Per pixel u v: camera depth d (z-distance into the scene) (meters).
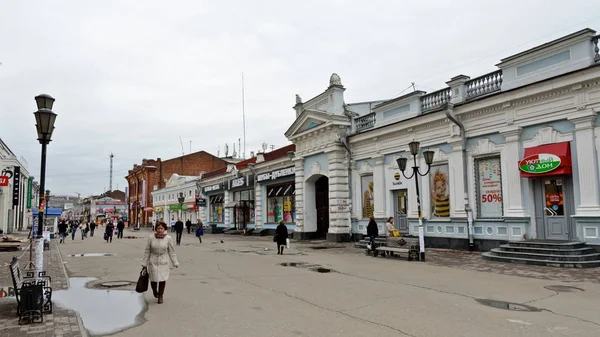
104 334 6.52
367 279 11.40
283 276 12.05
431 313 7.53
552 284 10.27
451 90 18.91
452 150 18.59
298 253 18.98
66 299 9.05
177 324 7.00
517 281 10.77
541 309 7.81
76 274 13.02
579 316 7.29
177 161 71.56
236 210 41.53
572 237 14.46
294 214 31.44
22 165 54.69
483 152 17.45
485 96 16.94
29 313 6.98
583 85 14.08
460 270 12.84
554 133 15.04
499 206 16.98
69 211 157.75
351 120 25.11
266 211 35.47
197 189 50.31
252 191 38.78
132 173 82.44
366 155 23.75
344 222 24.89
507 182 16.41
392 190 22.14
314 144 27.03
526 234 15.62
